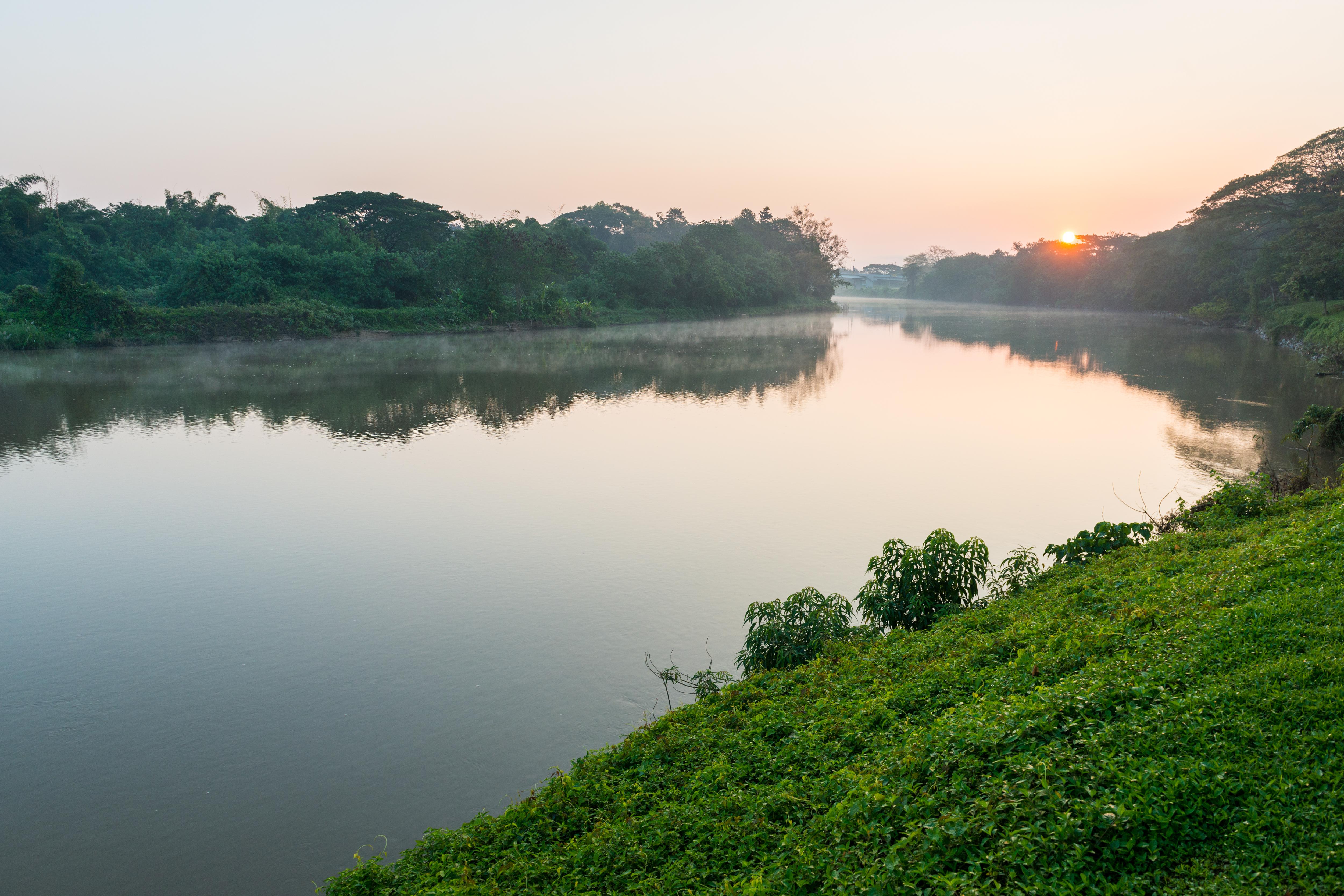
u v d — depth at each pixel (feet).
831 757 30.17
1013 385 161.38
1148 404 133.80
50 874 32.50
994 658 35.14
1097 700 26.61
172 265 303.27
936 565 47.85
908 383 167.12
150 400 145.28
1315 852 18.95
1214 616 32.12
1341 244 216.13
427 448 107.24
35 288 234.58
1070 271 531.50
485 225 324.80
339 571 64.49
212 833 34.76
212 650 51.67
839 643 42.96
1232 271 317.83
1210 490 80.18
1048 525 72.13
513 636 53.01
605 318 354.13
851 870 22.25
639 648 51.13
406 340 271.08
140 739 41.93
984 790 23.57
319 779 38.40
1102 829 20.88
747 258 467.11
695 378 177.88
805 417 127.95
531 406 139.74
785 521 74.74
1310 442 98.73
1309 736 22.62
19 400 144.66
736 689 39.81
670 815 28.35
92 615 56.75
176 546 70.54
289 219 354.95
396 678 47.83
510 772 38.70
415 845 32.48
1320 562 35.65
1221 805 21.03
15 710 44.83
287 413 132.87
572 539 71.00
